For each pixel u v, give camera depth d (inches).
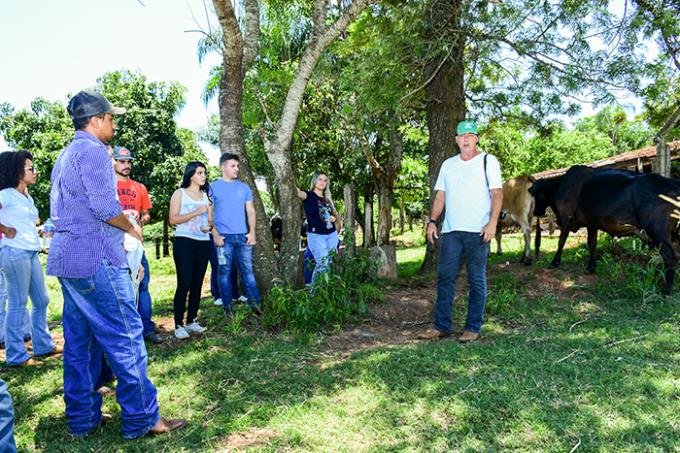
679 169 481.7
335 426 121.0
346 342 192.1
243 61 248.2
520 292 251.3
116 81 909.8
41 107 1054.4
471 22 288.7
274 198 904.9
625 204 247.8
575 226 285.7
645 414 119.1
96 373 132.6
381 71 299.0
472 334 186.9
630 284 235.8
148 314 198.7
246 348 182.5
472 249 185.6
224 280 221.1
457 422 120.3
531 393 133.3
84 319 121.7
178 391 146.6
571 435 111.3
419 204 1122.7
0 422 72.8
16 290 176.9
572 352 163.8
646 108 394.3
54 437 123.6
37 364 181.0
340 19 241.9
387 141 700.7
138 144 874.8
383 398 134.6
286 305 207.0
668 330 181.5
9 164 178.4
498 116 403.2
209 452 111.5
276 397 138.9
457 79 327.0
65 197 115.4
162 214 848.9
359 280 269.1
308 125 703.1
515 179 346.9
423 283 284.7
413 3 279.7
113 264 116.5
